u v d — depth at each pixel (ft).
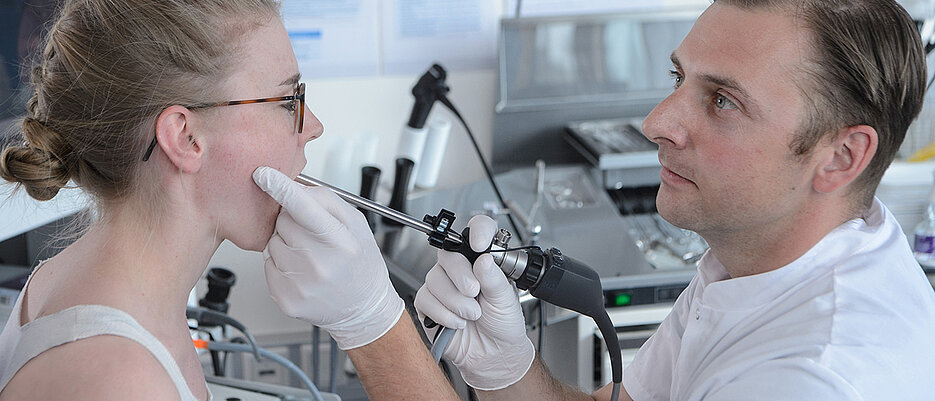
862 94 3.08
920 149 8.04
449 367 5.53
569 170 8.91
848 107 3.10
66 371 2.63
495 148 9.34
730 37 3.22
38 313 2.94
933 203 7.41
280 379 8.76
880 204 3.59
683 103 3.35
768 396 3.00
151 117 2.92
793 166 3.22
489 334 3.88
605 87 9.21
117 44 2.90
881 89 3.09
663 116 3.36
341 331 3.38
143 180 3.00
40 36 5.42
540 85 9.09
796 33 3.12
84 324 2.75
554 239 7.24
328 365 8.96
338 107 9.15
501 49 8.89
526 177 8.76
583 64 9.08
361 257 3.30
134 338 2.78
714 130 3.29
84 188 3.09
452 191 8.40
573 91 9.17
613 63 9.14
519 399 4.07
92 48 2.93
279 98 3.13
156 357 2.82
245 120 3.03
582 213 7.82
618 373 4.01
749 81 3.16
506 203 7.80
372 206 3.56
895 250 3.35
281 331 9.16
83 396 2.57
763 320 3.39
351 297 3.30
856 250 3.31
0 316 5.38
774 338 3.24
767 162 3.23
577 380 6.65
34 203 5.17
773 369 3.07
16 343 3.07
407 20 9.00
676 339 4.15
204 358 7.66
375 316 3.38
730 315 3.49
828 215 3.33
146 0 2.91
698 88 3.33
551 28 8.87
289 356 8.91
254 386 4.81
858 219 3.44
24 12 5.36
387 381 3.43
